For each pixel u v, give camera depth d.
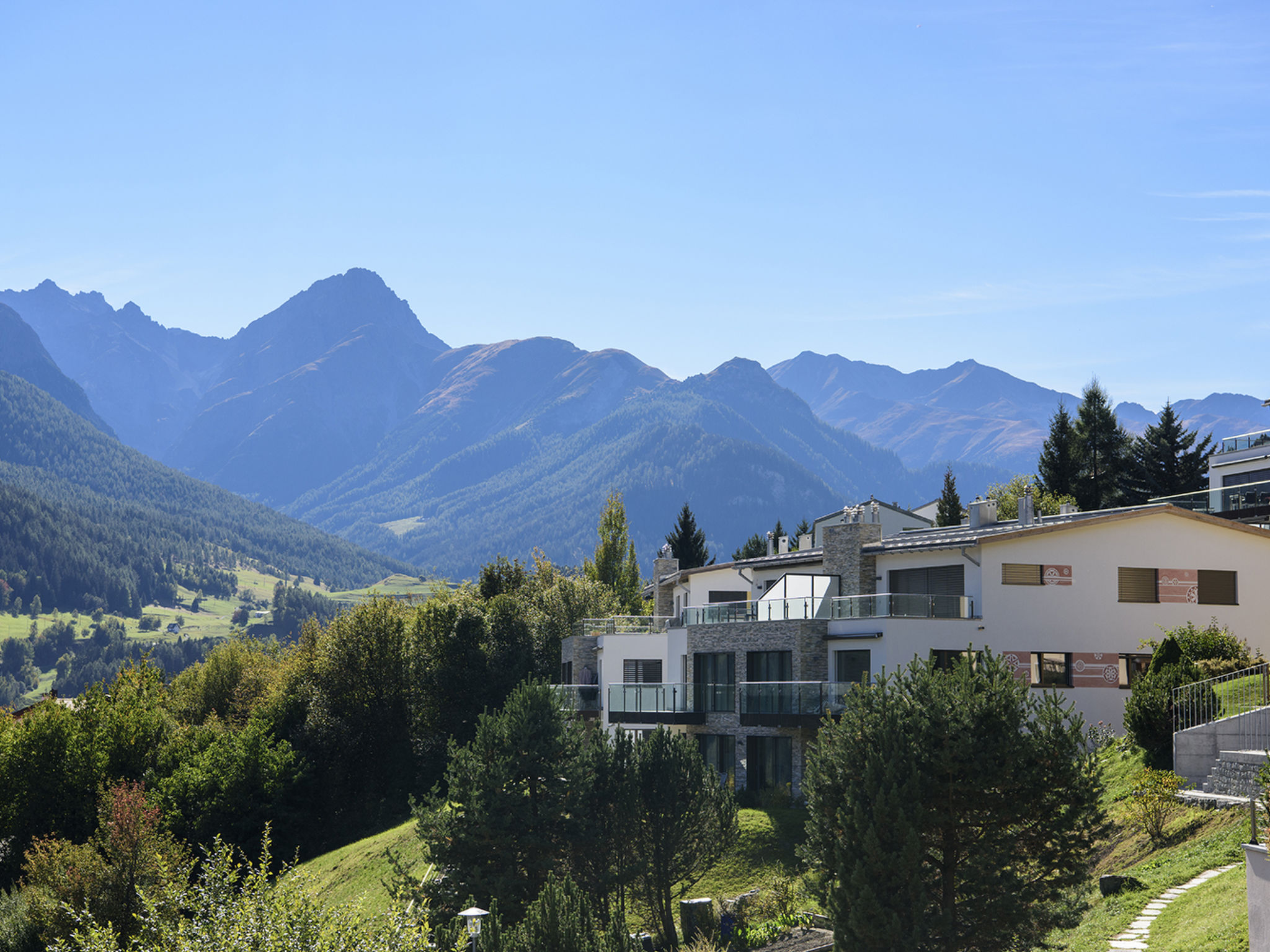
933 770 21.66
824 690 41.56
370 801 72.31
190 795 66.19
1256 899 17.53
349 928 21.72
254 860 65.50
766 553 72.38
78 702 72.81
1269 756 25.16
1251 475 65.12
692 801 33.44
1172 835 26.47
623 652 56.84
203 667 103.00
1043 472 81.88
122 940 43.66
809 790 23.38
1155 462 80.56
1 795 65.25
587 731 39.12
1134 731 32.56
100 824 51.66
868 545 46.69
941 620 41.31
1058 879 21.91
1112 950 20.88
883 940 20.55
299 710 76.06
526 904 32.59
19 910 46.78
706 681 49.62
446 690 71.19
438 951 26.05
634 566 92.06
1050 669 42.34
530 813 33.03
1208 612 44.41
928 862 22.08
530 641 73.69
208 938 21.73
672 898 35.44
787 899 32.91
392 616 77.06
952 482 84.19
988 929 21.17
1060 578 42.88
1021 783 21.34
